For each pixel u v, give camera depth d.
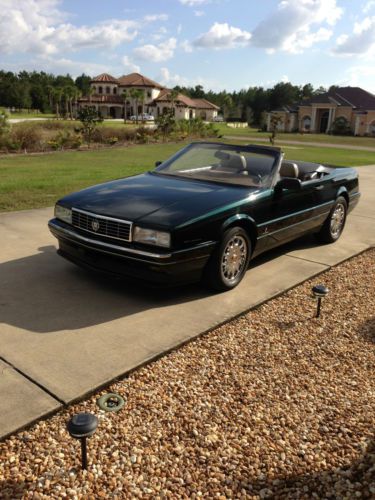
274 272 5.59
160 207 4.47
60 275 5.07
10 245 6.04
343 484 2.45
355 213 9.46
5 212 7.94
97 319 4.10
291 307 4.65
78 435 2.33
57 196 9.69
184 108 93.75
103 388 3.13
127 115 99.81
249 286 5.09
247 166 5.58
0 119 20.44
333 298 4.93
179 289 4.91
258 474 2.49
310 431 2.84
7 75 112.38
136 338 3.79
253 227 5.05
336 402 3.14
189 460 2.55
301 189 5.85
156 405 2.99
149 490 2.34
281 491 2.39
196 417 2.90
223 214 4.58
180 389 3.18
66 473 2.41
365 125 70.62
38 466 2.44
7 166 15.27
